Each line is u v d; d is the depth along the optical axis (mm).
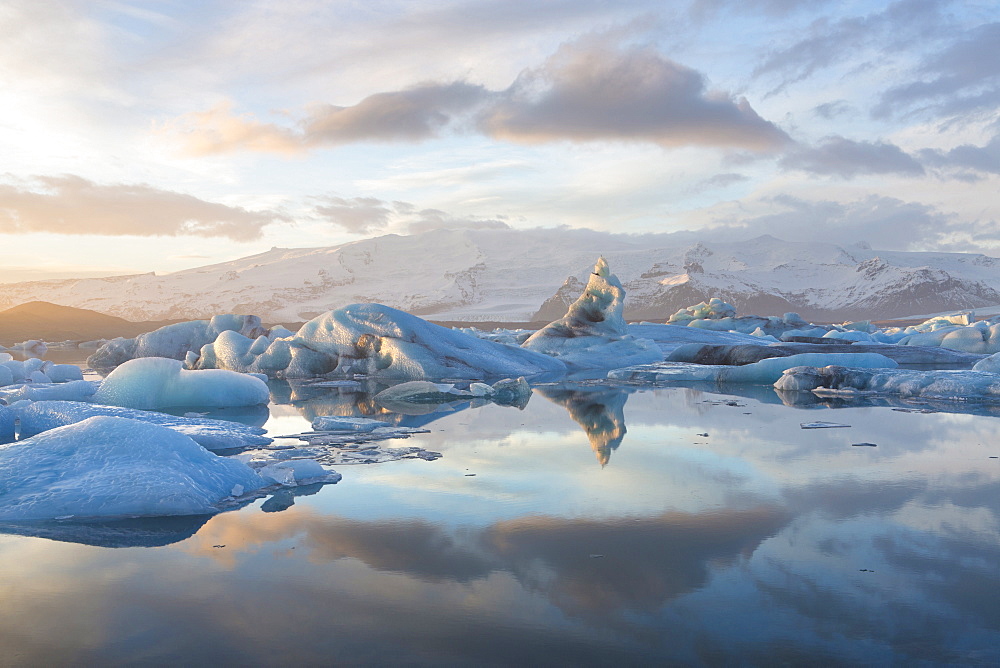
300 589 3047
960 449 6504
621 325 22016
